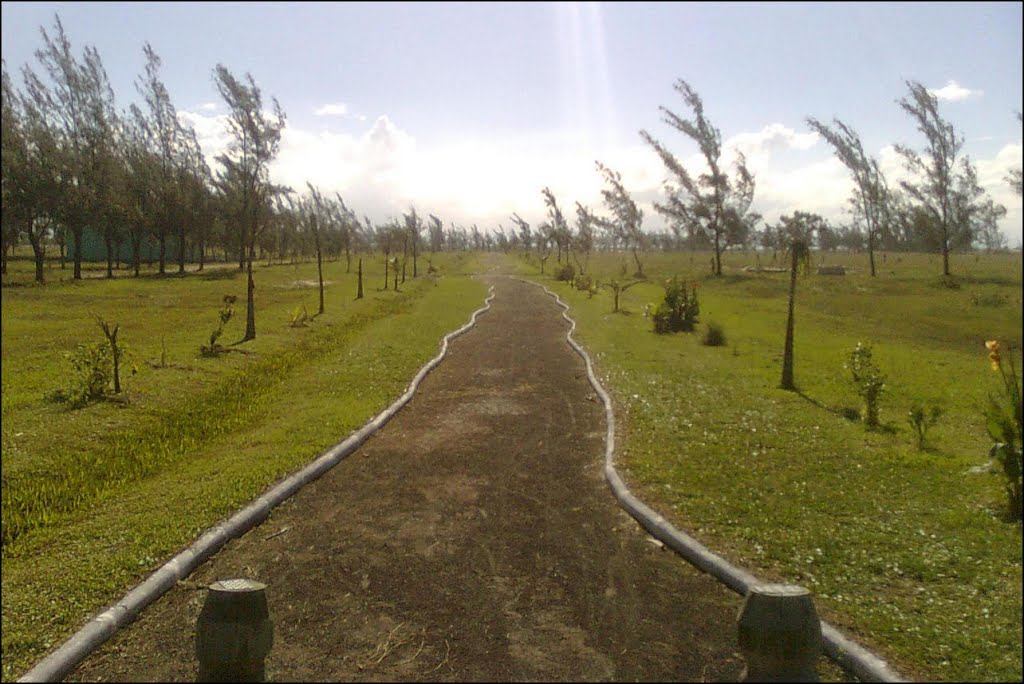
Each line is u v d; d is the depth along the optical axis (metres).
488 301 25.27
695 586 4.39
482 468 6.92
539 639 3.81
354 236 59.62
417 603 4.23
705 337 15.31
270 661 3.65
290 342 15.12
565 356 14.00
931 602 4.04
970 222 29.53
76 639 3.85
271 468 6.71
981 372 12.03
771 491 5.88
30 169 26.89
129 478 6.85
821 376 11.36
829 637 3.64
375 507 5.89
